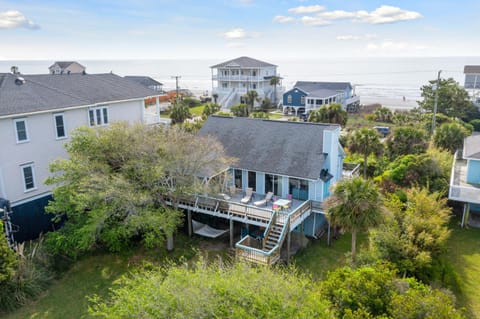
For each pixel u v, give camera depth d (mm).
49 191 23797
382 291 11836
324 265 19156
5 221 19797
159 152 20219
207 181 21453
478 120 47656
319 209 21406
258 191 23812
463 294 15992
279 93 79375
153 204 20453
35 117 22719
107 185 18766
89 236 18172
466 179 25344
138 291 10625
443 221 18000
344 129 47469
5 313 15648
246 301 9648
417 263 15461
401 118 49562
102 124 27531
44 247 19172
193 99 77812
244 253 18219
